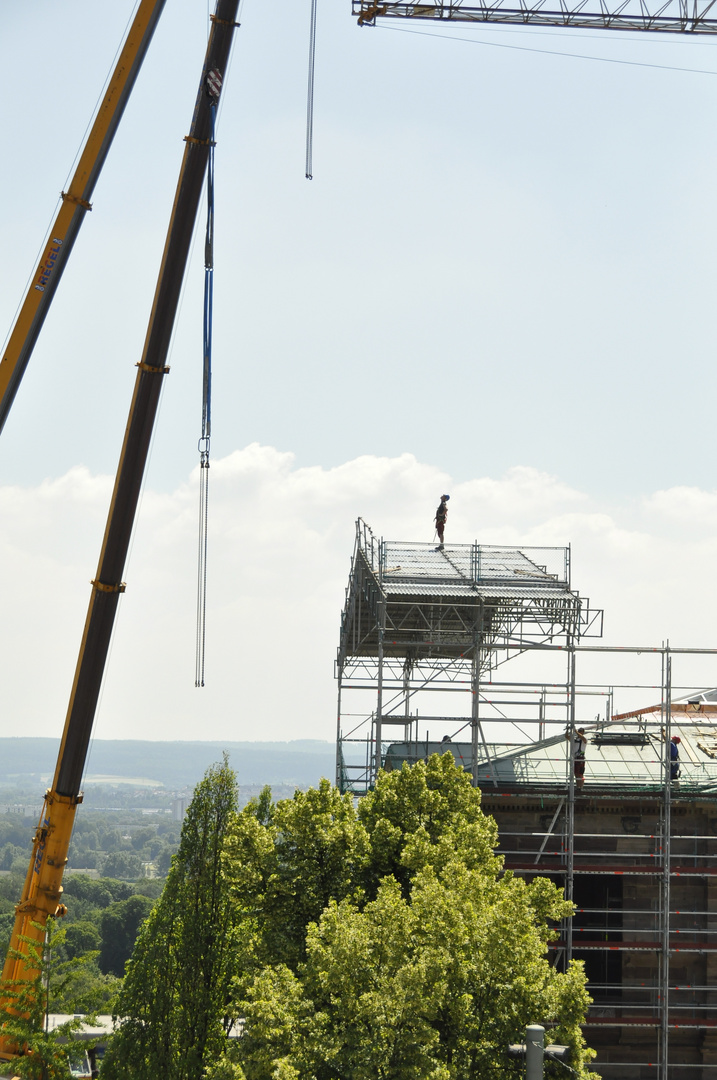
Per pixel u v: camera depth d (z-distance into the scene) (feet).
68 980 241.96
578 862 277.64
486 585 285.23
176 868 252.83
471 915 184.24
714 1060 264.31
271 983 178.91
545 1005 176.35
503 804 278.46
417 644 282.56
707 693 336.49
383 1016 165.17
